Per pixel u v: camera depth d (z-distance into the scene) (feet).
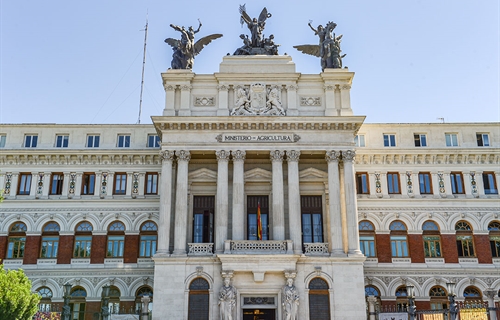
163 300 160.66
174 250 165.89
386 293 186.50
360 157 198.80
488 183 198.59
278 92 181.27
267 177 181.98
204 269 163.73
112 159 198.80
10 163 198.08
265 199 183.21
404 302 186.70
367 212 195.00
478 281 187.73
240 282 162.09
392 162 199.62
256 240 168.76
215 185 182.29
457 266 189.16
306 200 183.21
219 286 162.30
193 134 175.63
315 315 161.38
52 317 157.89
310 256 164.76
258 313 163.32
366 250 191.93
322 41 190.39
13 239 192.54
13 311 126.62
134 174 198.29
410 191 196.85
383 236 192.54
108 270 187.73
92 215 194.08
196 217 180.75
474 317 131.34
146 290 187.93
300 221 169.89
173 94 181.37
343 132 176.35
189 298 162.40
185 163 173.37
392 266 189.06
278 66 184.96
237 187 171.01
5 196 194.49
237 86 181.98
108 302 180.96
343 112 178.70
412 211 195.11
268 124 174.81
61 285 186.39
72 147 200.75
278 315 160.86
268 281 162.50
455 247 191.42
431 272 188.55
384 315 154.61
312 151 175.52
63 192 195.72
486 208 195.83
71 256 189.88
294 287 160.15
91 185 197.67
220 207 169.48
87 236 193.16
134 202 195.21
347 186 172.04
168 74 181.57
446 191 196.85
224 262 161.17
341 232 168.66
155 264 163.73
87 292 186.09
